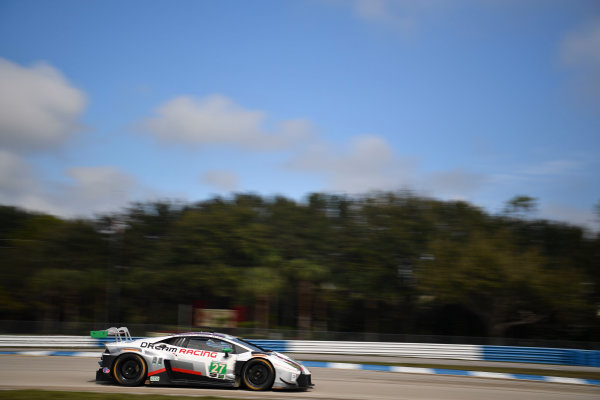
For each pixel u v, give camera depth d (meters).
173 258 31.12
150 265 31.36
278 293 29.83
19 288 30.84
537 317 27.80
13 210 42.31
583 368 17.66
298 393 9.96
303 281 30.53
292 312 31.47
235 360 10.04
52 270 30.95
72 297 31.38
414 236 29.53
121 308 31.97
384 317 31.58
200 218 31.73
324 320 31.45
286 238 31.52
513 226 31.52
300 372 10.00
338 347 20.22
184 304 31.45
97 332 10.50
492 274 25.66
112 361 10.21
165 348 10.26
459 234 29.73
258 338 21.50
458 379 13.59
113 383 10.55
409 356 19.92
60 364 14.47
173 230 32.59
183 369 10.05
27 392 8.45
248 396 9.20
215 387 10.27
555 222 31.53
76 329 22.25
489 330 27.66
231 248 30.89
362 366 16.05
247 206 33.44
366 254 29.83
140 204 34.28
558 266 27.45
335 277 30.23
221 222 31.31
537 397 10.66
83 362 15.14
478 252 26.45
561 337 29.02
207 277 29.34
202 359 10.06
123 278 31.52
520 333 29.77
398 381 12.66
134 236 33.34
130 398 8.20
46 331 21.98
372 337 21.25
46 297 31.14
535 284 25.39
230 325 29.00
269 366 9.92
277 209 33.09
